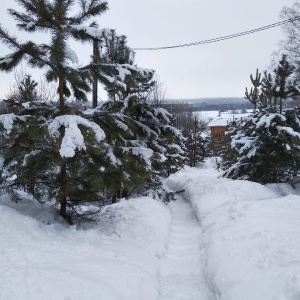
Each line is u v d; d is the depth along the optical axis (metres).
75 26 5.54
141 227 6.64
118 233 6.02
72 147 4.68
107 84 5.77
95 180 5.31
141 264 4.95
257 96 13.55
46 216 5.82
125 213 7.43
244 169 12.52
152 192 11.01
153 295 4.33
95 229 5.98
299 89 11.27
